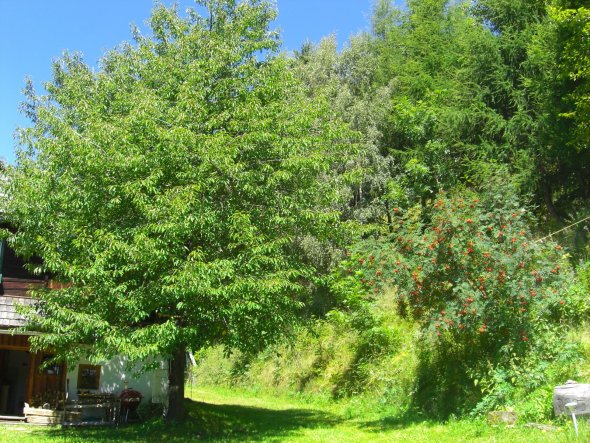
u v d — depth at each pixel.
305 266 16.05
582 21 18.52
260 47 16.41
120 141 13.61
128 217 14.12
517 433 11.26
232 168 13.81
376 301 20.55
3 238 15.51
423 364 16.88
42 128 16.02
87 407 17.73
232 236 14.12
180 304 13.10
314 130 17.92
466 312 12.83
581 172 22.20
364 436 13.73
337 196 16.48
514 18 23.36
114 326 13.49
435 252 13.52
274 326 15.23
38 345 14.08
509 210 13.92
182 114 14.18
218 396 25.97
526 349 13.27
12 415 18.69
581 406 10.69
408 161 24.75
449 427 13.30
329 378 22.03
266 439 14.02
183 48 15.79
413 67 28.92
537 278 12.88
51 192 13.84
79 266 13.23
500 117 21.81
